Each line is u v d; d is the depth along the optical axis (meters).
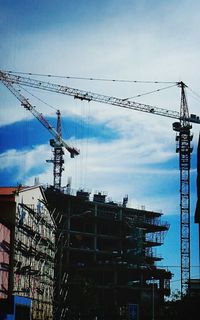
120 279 140.25
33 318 68.81
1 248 57.16
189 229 123.31
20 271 62.31
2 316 45.72
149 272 138.62
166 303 96.00
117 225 146.50
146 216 153.62
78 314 107.69
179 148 128.88
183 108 132.62
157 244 154.00
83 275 131.75
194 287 77.69
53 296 86.94
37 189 73.75
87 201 140.75
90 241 143.50
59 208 138.25
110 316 111.56
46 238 77.06
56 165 168.00
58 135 166.50
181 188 126.19
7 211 62.03
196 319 70.88
